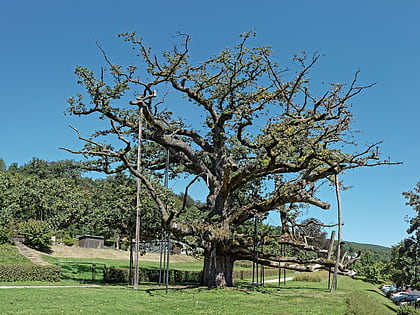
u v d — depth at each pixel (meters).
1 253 35.75
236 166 30.56
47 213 44.25
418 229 39.69
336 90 28.89
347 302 23.33
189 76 29.97
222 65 28.83
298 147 28.28
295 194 29.31
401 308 29.25
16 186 44.31
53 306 17.02
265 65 28.06
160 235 30.83
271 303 21.94
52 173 67.06
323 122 29.12
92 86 26.72
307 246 32.66
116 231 32.22
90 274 36.44
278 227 34.59
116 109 28.33
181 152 30.92
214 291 26.33
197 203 32.62
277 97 29.02
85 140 26.55
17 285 25.20
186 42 28.42
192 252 30.84
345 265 32.72
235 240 29.62
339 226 31.16
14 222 43.47
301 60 28.03
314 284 39.50
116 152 27.92
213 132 31.02
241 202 33.16
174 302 20.45
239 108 28.81
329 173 29.80
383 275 63.69
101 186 33.12
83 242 55.38
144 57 28.75
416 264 38.97
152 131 29.14
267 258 31.92
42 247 44.09
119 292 23.23
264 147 27.17
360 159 29.67
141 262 51.72
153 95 26.36
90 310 16.69
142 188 29.23
